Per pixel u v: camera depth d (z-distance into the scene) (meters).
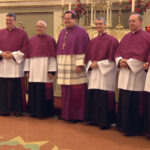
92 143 3.80
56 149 3.54
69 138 4.01
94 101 4.62
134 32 4.15
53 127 4.58
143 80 4.12
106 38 4.48
